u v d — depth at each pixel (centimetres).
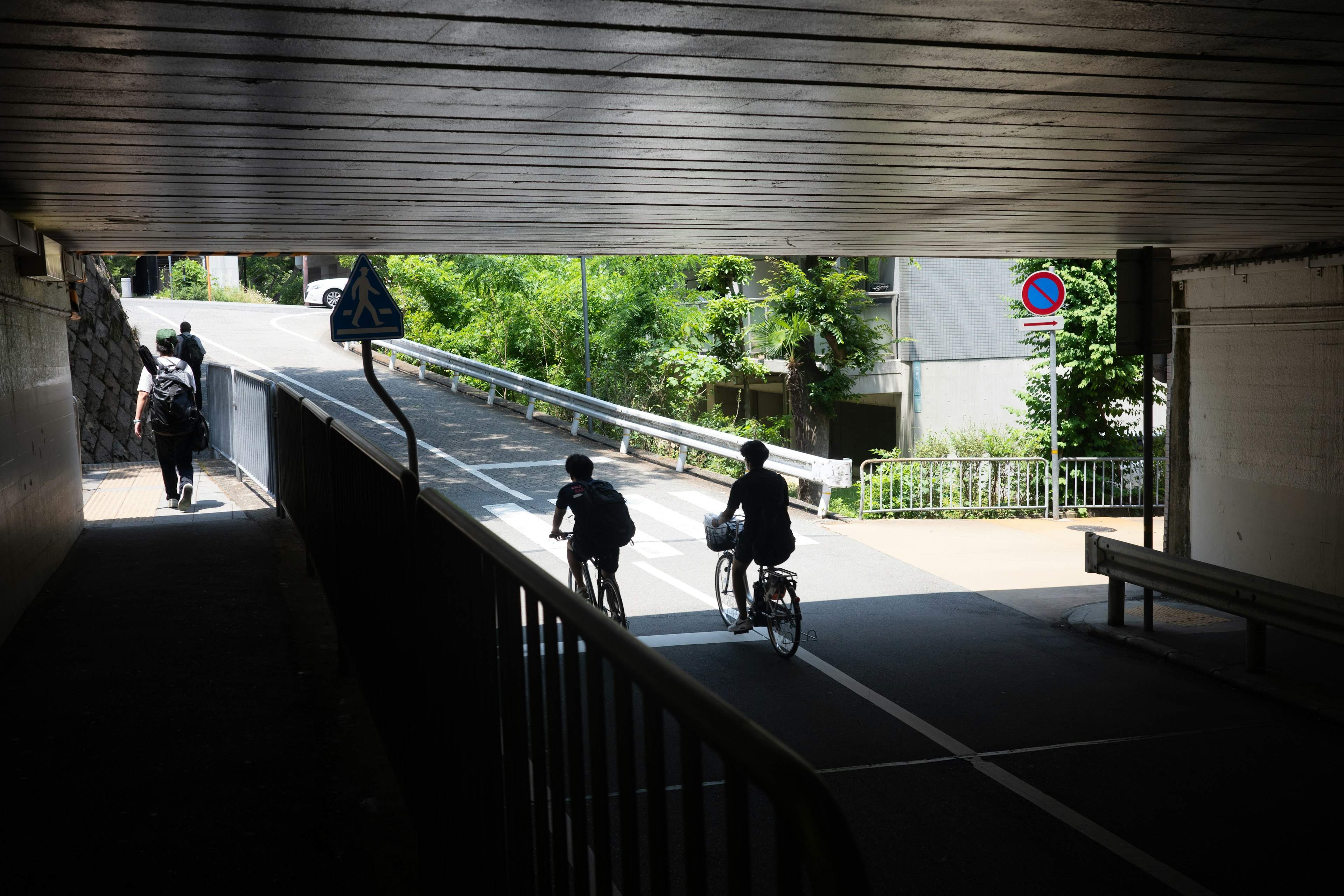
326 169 643
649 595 1075
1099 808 562
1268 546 1095
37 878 399
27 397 852
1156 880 481
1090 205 838
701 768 143
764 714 717
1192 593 842
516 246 1130
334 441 624
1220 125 559
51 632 743
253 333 3591
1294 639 901
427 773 358
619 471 1842
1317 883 478
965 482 1861
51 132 528
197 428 1285
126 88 446
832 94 486
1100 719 709
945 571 1221
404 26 372
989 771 615
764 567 879
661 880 156
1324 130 575
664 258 2653
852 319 2359
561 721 207
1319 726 695
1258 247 1088
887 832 532
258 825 450
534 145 585
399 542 400
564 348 2861
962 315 2475
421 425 2200
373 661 483
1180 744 660
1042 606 1055
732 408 3466
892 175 702
